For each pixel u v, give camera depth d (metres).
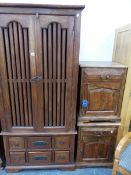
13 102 1.48
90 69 1.43
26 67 1.36
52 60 1.36
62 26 1.25
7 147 1.62
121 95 1.54
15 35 1.27
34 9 1.19
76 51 1.32
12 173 1.69
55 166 1.72
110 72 1.45
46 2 1.67
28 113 1.53
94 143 1.69
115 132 1.66
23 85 1.42
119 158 1.27
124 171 1.23
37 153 1.67
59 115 1.55
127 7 1.74
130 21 1.78
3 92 1.43
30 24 1.23
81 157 1.74
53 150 1.66
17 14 1.21
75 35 1.28
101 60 1.87
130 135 1.34
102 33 1.80
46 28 1.25
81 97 1.52
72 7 1.20
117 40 1.72
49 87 1.44
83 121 1.58
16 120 1.55
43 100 1.48
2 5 1.16
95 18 1.75
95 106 1.56
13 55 1.32
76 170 1.75
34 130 1.57
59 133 1.58
